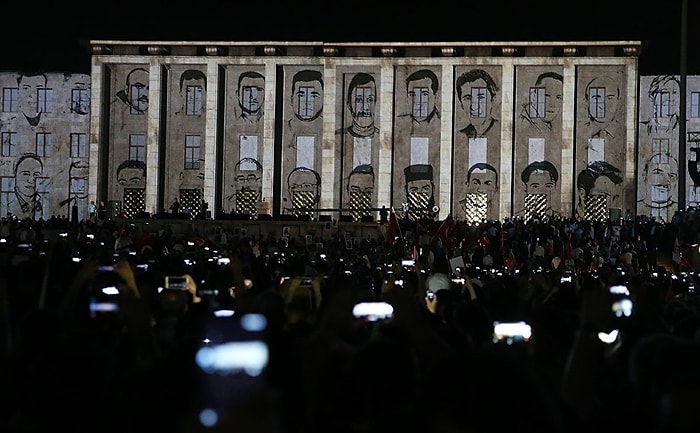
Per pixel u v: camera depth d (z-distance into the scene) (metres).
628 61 87.19
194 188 89.81
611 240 59.09
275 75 89.38
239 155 90.25
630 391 7.58
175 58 88.94
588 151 88.12
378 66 89.31
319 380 6.34
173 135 90.19
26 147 90.69
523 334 9.37
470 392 4.24
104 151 88.88
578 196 88.12
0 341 6.74
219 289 13.37
